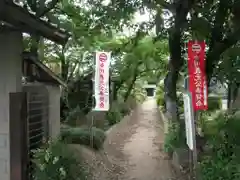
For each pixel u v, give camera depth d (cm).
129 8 870
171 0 907
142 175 935
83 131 1152
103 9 913
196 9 910
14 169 535
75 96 1684
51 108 831
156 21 923
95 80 1099
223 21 919
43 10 650
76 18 1198
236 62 991
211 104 1880
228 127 759
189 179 753
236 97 1437
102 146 1208
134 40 1587
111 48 1795
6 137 562
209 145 793
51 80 838
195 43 736
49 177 599
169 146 1099
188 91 650
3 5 443
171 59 1205
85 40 1516
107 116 1778
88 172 768
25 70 700
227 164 579
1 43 561
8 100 561
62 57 1672
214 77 1136
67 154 682
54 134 848
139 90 3694
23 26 527
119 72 2153
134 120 2381
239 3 852
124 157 1188
